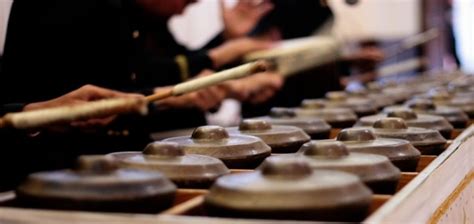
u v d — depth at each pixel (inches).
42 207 26.4
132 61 70.4
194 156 35.5
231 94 83.0
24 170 51.3
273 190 25.7
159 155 34.4
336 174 28.3
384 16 155.0
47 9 62.1
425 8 174.2
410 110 54.0
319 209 25.3
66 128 54.0
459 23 237.5
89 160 27.7
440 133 50.6
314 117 58.9
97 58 66.1
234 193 26.2
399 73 160.6
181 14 81.7
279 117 57.3
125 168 29.9
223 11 96.4
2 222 25.1
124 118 60.6
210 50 85.0
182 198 31.4
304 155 34.3
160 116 71.2
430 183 33.3
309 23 106.8
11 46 60.4
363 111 67.9
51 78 62.5
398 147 38.6
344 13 123.7
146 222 23.2
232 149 38.8
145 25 77.4
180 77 76.1
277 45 91.5
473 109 66.9
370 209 29.0
